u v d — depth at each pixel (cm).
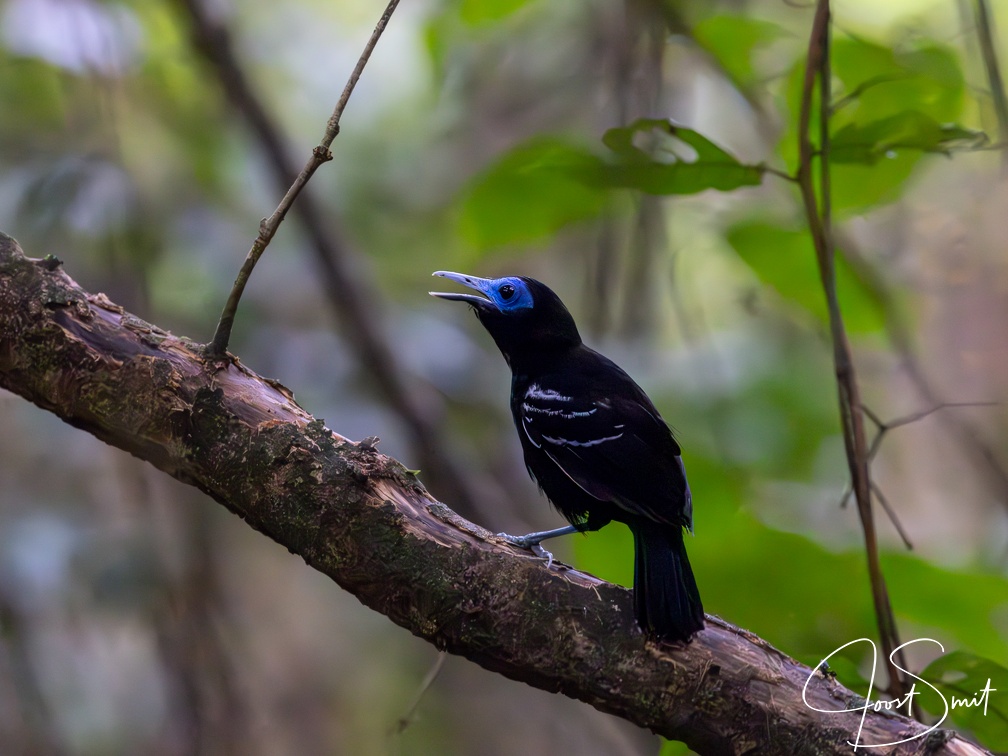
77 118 1268
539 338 851
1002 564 897
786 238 875
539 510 1447
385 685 1538
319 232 1204
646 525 715
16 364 618
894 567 777
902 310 1081
